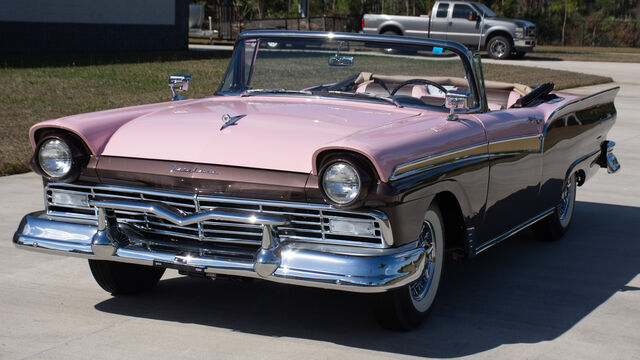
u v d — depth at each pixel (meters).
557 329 4.05
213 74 17.95
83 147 3.89
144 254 3.75
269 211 3.58
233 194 3.62
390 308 3.78
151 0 25.47
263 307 4.30
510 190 4.80
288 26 34.00
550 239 5.98
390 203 3.41
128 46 25.00
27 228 3.98
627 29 45.69
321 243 3.54
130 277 4.41
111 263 4.27
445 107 4.59
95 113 4.23
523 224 5.19
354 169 3.33
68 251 3.87
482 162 4.31
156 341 3.75
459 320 4.16
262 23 34.19
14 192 7.14
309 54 4.91
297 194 3.50
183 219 3.64
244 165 3.60
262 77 5.03
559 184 5.73
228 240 3.70
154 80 16.41
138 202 3.74
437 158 3.81
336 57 4.84
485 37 26.80
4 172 8.01
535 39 27.17
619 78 20.84
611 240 6.05
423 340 3.85
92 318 4.07
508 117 4.77
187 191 3.71
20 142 9.27
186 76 5.27
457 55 4.65
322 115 4.16
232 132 3.84
